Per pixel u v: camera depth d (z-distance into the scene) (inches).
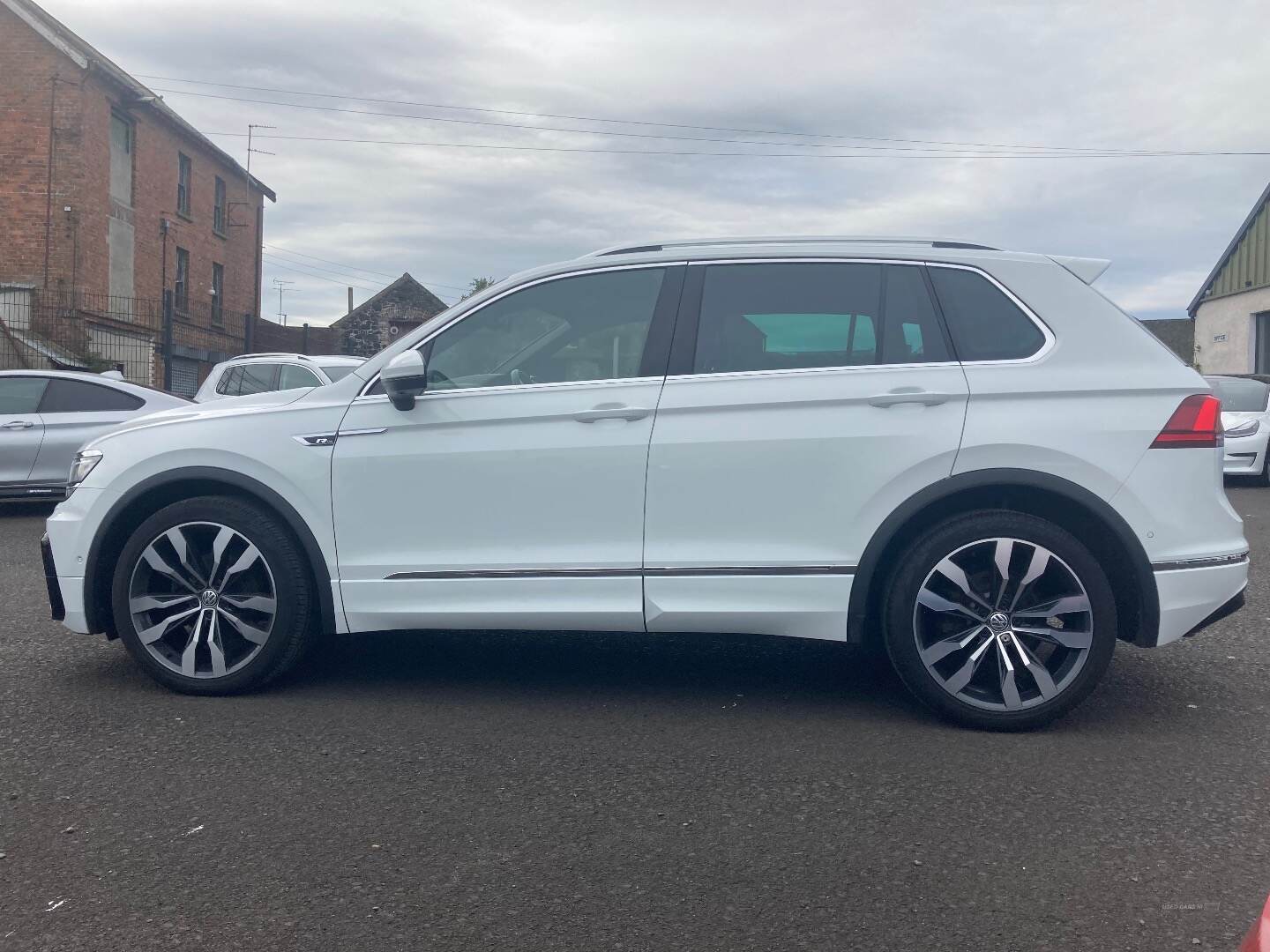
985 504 177.6
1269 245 1031.0
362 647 228.2
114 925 115.0
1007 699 172.4
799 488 175.5
